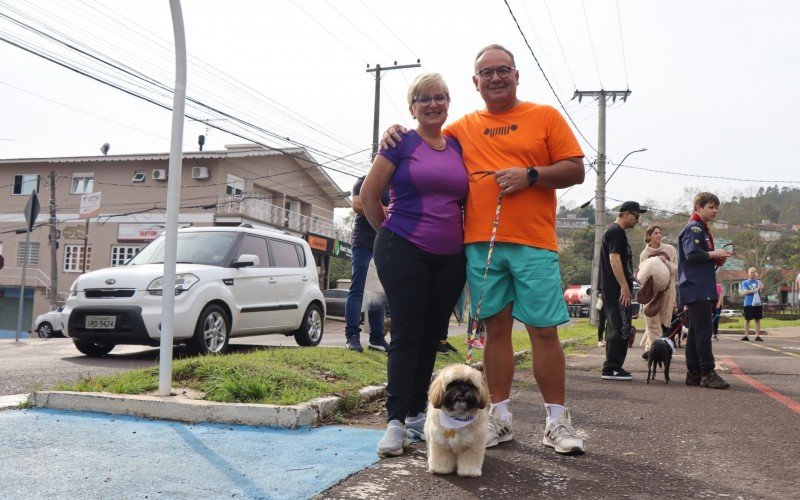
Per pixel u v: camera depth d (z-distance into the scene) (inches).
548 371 153.3
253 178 1350.9
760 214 2778.1
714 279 266.5
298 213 1448.1
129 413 180.9
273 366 212.5
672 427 179.2
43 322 841.5
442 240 151.0
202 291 323.6
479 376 124.2
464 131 161.9
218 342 336.2
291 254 408.5
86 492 116.0
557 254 157.0
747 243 2701.8
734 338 789.2
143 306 311.1
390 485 122.0
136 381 199.6
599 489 121.7
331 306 1123.3
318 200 1608.0
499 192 151.4
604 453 149.1
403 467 134.3
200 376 201.2
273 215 1362.0
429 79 151.7
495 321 158.6
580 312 2069.4
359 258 282.0
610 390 254.2
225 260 352.2
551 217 154.6
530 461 141.5
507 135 154.6
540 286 150.5
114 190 1321.4
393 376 147.9
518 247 151.4
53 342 468.1
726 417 194.7
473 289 156.3
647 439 163.9
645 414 199.5
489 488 121.0
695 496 118.3
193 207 1268.5
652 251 369.4
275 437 159.2
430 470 129.6
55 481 122.0
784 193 3496.6
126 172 1318.9
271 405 173.2
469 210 155.5
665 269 358.6
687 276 267.6
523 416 194.2
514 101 159.6
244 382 187.5
